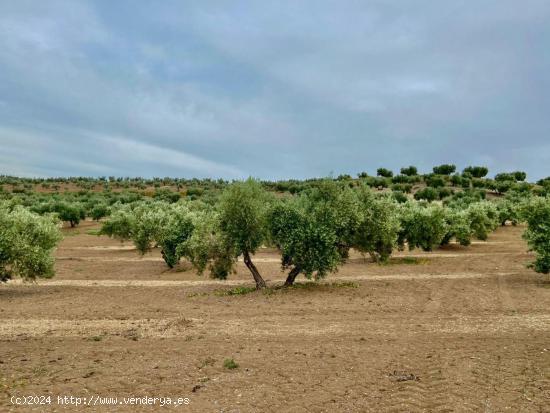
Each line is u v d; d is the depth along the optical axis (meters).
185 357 10.95
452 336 12.59
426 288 21.30
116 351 11.61
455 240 47.59
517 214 23.50
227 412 7.80
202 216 29.64
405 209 36.25
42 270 22.73
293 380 9.27
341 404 8.10
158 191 111.31
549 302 17.20
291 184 116.88
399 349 11.37
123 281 26.80
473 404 8.04
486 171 137.75
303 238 20.48
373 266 30.38
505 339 12.15
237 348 11.67
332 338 12.61
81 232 61.47
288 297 19.48
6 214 22.81
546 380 9.12
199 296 20.83
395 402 8.16
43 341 12.80
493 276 24.83
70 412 7.85
